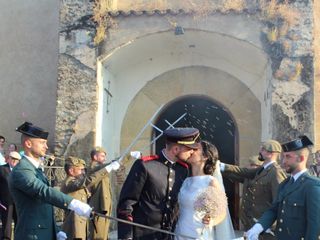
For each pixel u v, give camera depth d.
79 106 10.10
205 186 4.81
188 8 10.01
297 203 4.90
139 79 11.88
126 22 10.19
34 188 4.66
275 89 9.83
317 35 11.57
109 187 7.50
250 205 6.53
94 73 10.12
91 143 9.99
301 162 5.08
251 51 10.31
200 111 12.02
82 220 6.90
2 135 12.23
